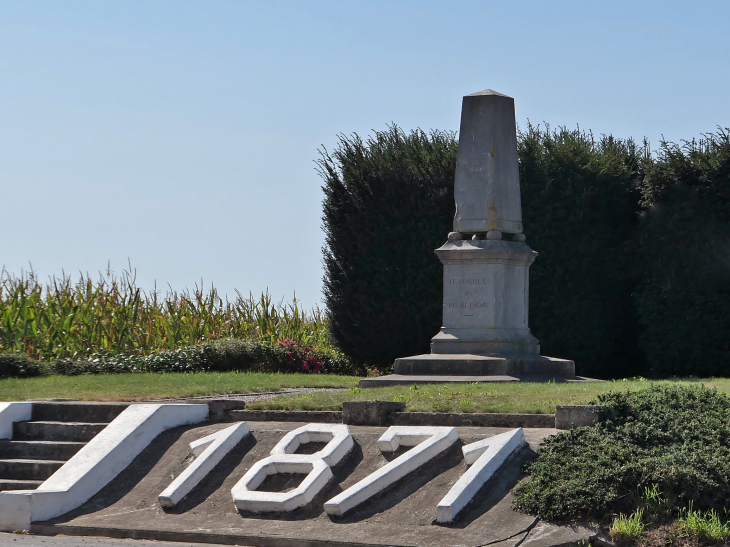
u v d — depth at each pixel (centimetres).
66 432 1205
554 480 905
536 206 2375
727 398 1097
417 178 2438
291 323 2866
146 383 1683
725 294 2195
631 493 872
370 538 863
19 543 892
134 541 912
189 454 1101
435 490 947
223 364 2238
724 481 877
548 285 2358
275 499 952
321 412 1205
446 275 1780
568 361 1722
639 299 2291
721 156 2220
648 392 1137
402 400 1241
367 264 2439
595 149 2494
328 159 2517
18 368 1912
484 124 1794
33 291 2322
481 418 1131
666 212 2262
